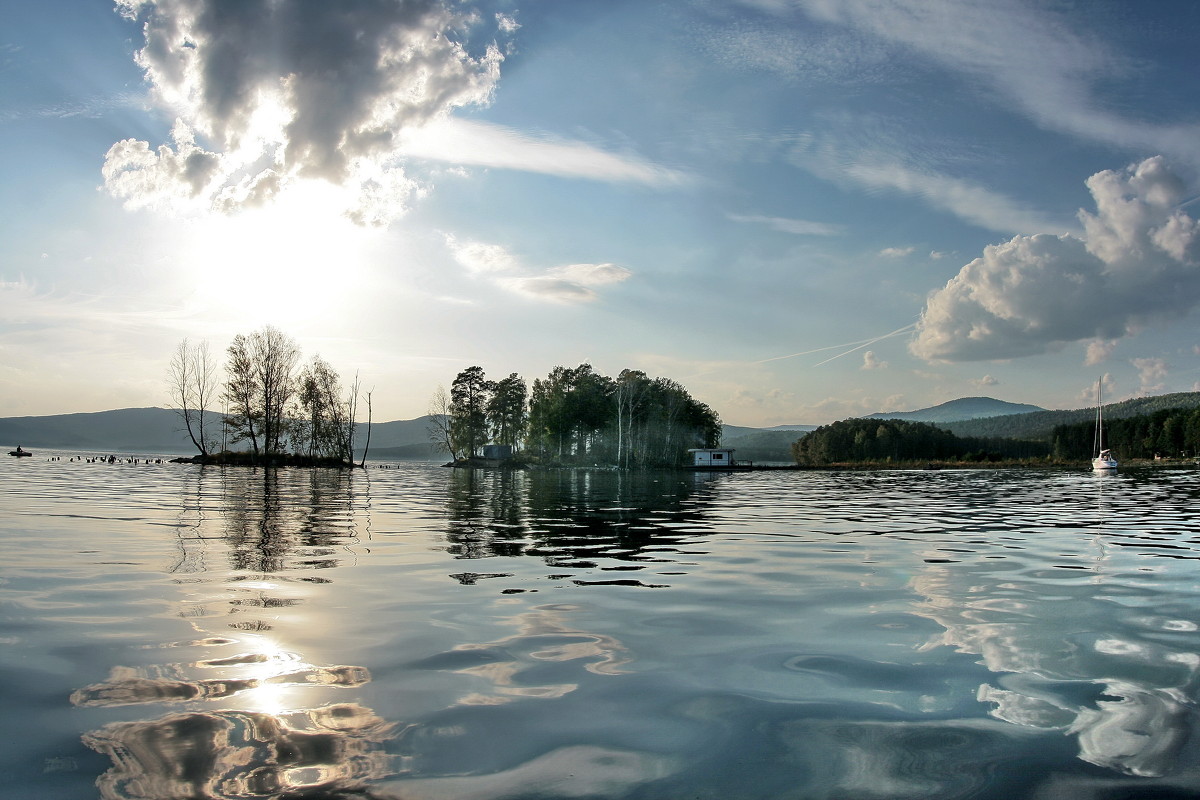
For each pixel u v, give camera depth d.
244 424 80.06
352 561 11.38
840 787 3.77
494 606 8.10
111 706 4.81
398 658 6.02
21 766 3.87
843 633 7.03
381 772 3.87
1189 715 4.86
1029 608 8.23
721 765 4.04
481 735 4.41
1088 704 5.05
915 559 12.37
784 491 41.62
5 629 6.81
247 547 12.89
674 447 115.56
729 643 6.64
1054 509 25.98
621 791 3.70
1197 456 148.88
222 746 4.18
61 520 17.36
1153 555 12.97
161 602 8.06
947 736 4.48
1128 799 3.66
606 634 6.93
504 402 127.56
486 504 26.12
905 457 170.75
